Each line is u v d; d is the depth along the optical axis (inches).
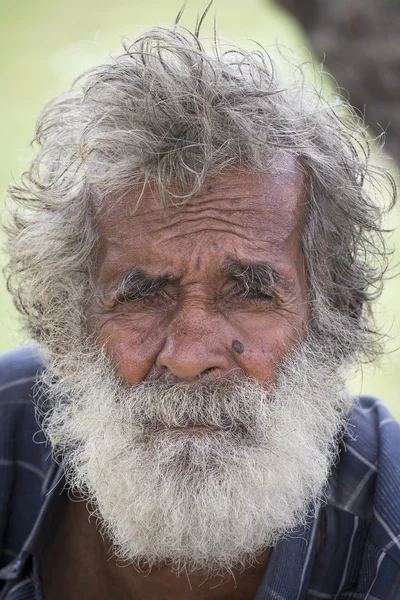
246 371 84.4
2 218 101.9
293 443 86.9
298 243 87.7
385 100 122.2
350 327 96.5
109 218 86.0
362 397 107.2
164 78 84.0
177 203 83.4
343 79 124.0
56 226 91.9
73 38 354.0
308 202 88.6
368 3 119.6
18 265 99.1
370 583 89.3
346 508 93.9
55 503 96.7
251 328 85.0
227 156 83.4
